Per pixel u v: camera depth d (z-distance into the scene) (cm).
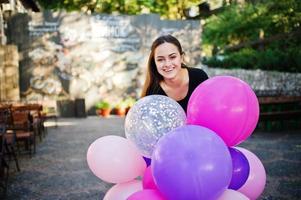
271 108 945
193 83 262
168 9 1873
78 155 691
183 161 176
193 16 2119
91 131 998
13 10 1391
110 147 223
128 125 217
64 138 892
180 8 1903
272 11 1505
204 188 175
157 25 1473
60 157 677
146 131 207
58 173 562
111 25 1441
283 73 1262
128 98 1464
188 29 1500
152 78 267
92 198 443
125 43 1455
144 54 1470
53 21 1388
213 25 1784
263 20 1541
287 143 748
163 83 265
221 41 1814
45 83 1393
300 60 1231
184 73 261
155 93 267
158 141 192
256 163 235
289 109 980
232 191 197
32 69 1382
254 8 1612
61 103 1359
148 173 213
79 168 590
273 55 1339
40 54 1385
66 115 1361
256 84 1351
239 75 1442
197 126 191
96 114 1434
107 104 1390
